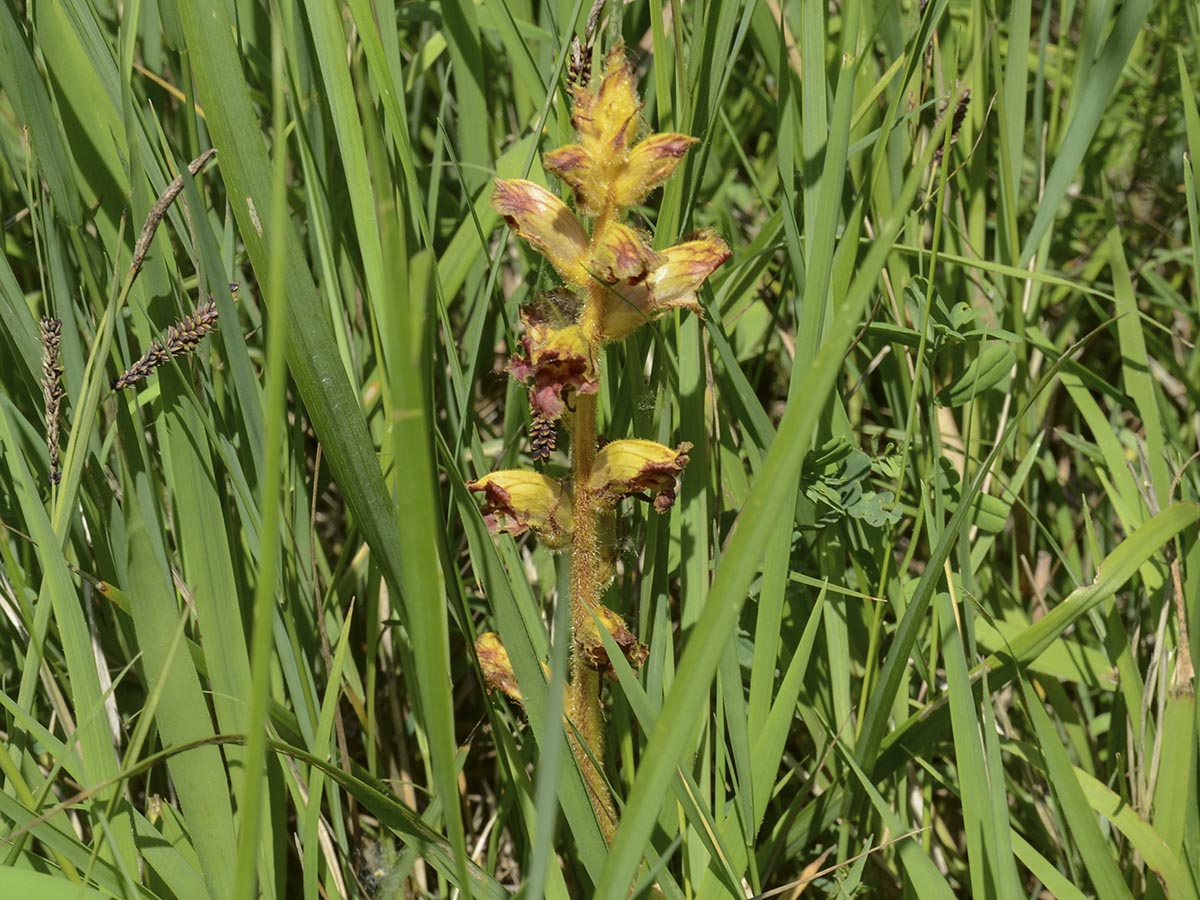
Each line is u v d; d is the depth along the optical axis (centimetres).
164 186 42
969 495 39
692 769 41
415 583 26
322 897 44
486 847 50
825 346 27
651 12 43
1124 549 42
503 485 38
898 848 41
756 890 39
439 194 55
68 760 38
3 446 44
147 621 37
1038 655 43
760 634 40
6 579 44
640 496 38
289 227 35
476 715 54
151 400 45
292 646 41
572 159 35
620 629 38
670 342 45
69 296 42
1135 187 62
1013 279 50
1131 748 45
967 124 53
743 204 60
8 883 33
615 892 30
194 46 35
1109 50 46
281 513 44
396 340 24
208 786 38
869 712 41
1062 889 40
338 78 39
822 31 43
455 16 51
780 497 27
